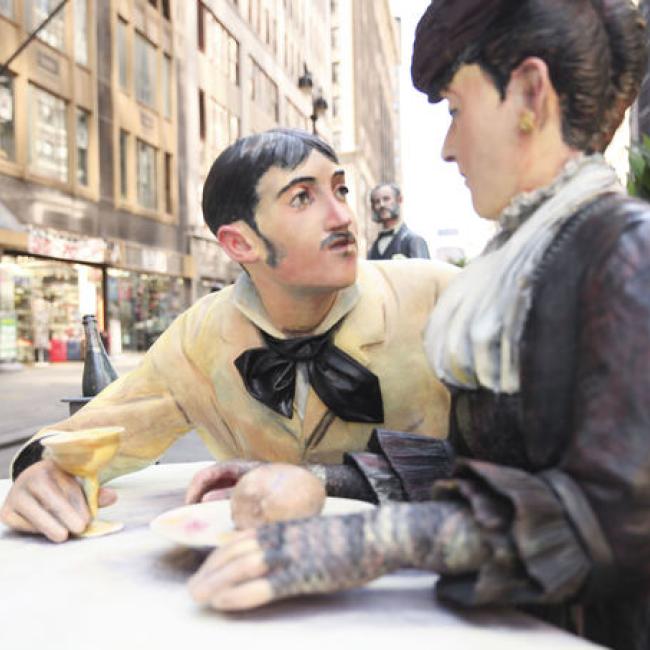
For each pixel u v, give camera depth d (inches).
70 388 355.3
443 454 46.5
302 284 49.6
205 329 56.9
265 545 31.6
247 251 50.8
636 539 28.2
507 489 28.8
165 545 45.2
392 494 44.8
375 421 54.1
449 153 40.3
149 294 645.3
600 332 30.1
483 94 36.8
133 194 599.2
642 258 30.0
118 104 572.7
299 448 55.6
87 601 35.6
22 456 56.7
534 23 34.7
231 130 801.6
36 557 43.3
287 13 1033.5
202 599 32.1
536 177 36.4
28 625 32.8
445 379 38.9
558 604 35.5
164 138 649.6
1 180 447.8
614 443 28.6
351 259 49.9
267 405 53.9
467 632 30.5
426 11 39.4
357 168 1386.6
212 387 57.6
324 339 53.2
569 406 31.8
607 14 35.7
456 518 30.1
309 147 49.6
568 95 35.4
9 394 329.1
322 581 30.7
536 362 33.1
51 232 487.2
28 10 468.8
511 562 29.4
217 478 50.0
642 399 28.4
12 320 486.6
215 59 759.1
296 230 48.6
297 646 29.5
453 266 60.5
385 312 55.0
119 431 48.9
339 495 46.1
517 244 35.9
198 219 718.5
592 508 29.0
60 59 502.0
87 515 47.6
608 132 37.4
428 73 39.3
